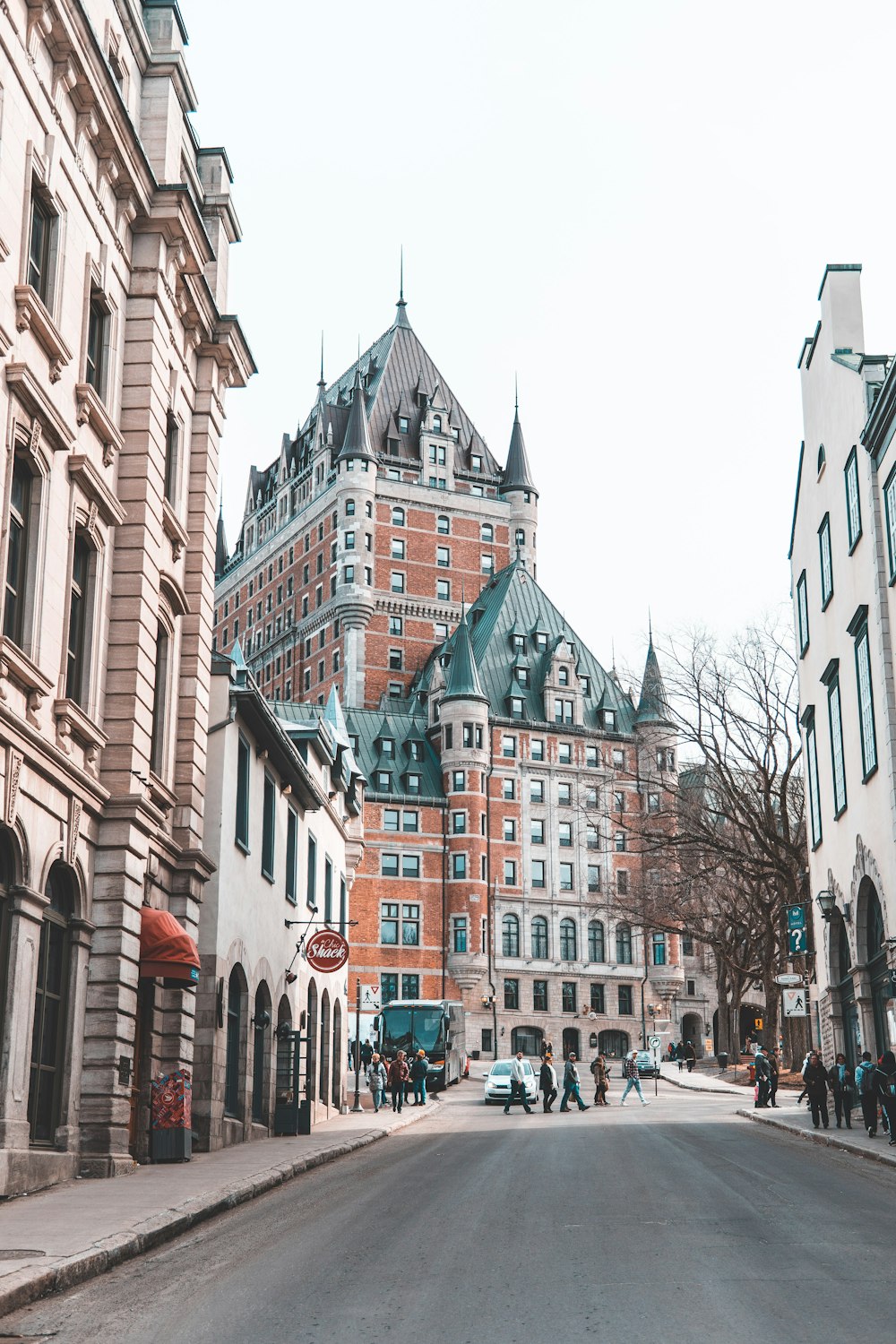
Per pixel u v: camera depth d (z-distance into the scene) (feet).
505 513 423.64
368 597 392.68
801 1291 33.40
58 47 63.41
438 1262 38.37
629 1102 172.76
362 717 342.03
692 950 364.17
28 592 59.88
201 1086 83.35
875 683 93.50
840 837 108.58
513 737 346.54
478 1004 323.98
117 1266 40.04
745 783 167.73
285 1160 72.23
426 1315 31.30
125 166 73.26
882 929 94.48
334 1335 29.50
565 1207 50.88
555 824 345.92
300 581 425.28
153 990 76.07
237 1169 67.21
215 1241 44.75
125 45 78.64
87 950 67.46
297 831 118.11
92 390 67.56
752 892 181.16
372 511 401.70
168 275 79.71
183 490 86.43
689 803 164.45
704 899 204.33
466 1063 273.54
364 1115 135.03
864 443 94.99
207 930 85.81
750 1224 45.65
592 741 355.77
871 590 95.09
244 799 95.04
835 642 109.70
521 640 364.99
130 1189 57.41
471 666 341.00
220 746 89.45
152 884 77.30
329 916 137.39
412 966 321.73
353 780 150.41
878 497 93.45
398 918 322.96
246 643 463.01
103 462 71.61
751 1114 121.49
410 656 396.57
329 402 442.50
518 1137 97.40
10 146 57.93
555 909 341.00
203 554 87.61
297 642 422.41
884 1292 33.27
